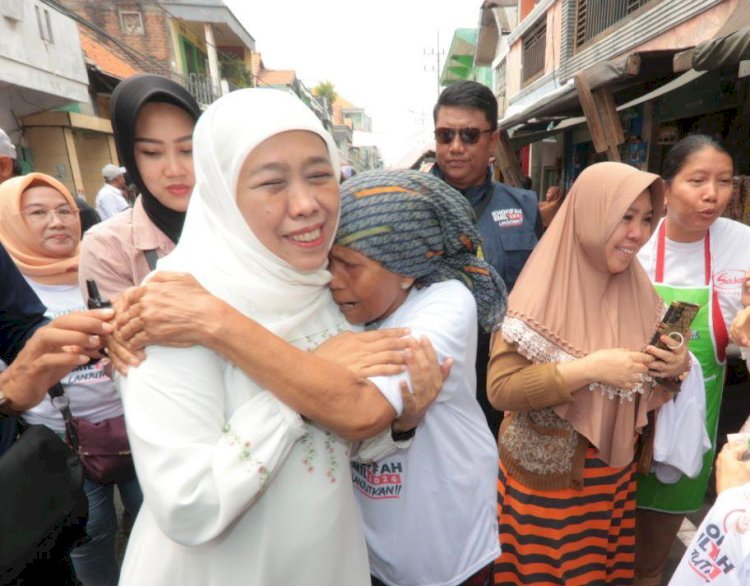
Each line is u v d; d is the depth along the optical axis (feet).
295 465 3.00
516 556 5.58
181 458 2.61
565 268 5.16
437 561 3.98
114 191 23.35
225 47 66.13
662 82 15.72
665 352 4.85
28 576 3.48
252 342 2.69
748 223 12.40
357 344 3.15
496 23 53.52
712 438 6.59
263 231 2.81
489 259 7.20
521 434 5.41
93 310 3.08
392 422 3.41
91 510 6.19
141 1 46.80
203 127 2.85
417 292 3.80
